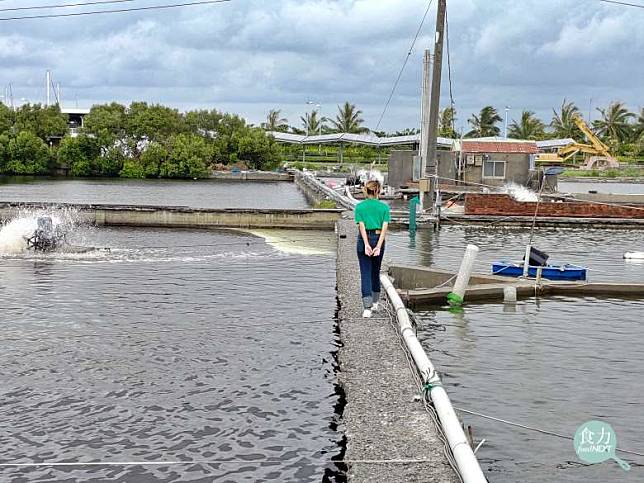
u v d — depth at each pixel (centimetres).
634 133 12162
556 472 786
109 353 1191
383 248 1155
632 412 956
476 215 3575
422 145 3650
